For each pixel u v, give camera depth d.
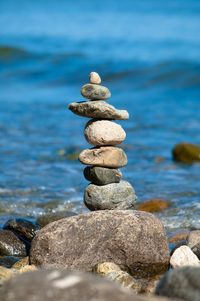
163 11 77.31
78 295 4.37
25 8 93.44
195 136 21.28
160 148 19.50
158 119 24.67
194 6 80.62
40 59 43.56
